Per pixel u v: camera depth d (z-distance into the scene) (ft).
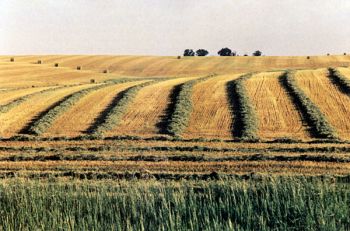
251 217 55.62
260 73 222.48
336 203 56.65
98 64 393.29
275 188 62.23
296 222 54.85
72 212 58.54
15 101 178.09
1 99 185.57
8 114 157.38
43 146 119.96
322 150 109.19
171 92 182.39
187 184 76.79
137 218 57.11
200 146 114.32
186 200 62.75
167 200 62.49
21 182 74.79
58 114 153.48
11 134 133.80
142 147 114.83
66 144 121.60
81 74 326.65
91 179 88.79
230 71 345.10
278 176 83.82
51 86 238.89
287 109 150.00
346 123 133.49
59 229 55.16
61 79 299.17
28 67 354.13
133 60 416.87
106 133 131.95
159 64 391.86
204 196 64.39
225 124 137.59
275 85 185.06
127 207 61.21
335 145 113.29
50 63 393.91
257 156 103.09
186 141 122.11
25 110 162.61
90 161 103.91
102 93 189.26
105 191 67.31
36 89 217.15
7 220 56.80
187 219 56.49
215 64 386.11
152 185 73.26
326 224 52.37
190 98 168.66
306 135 124.57
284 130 129.80
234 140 121.08
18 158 107.45
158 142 121.08
